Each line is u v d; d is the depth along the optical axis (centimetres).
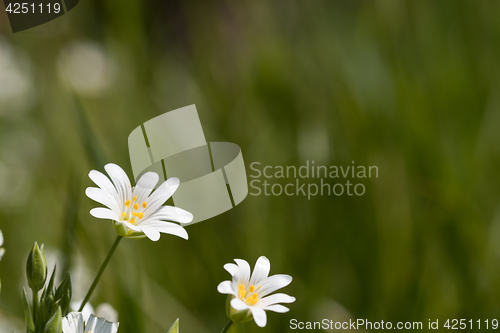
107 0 91
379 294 51
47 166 73
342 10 75
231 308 35
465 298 49
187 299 53
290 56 75
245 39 91
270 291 35
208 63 93
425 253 52
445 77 64
